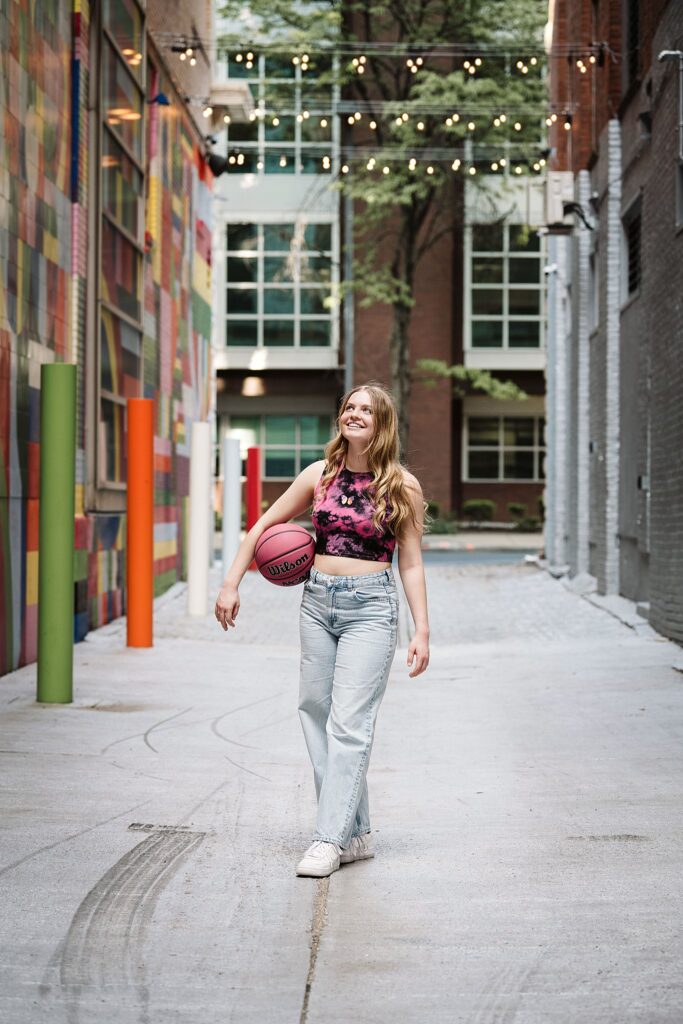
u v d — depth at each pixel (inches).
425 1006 143.9
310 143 1701.5
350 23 1550.2
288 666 456.1
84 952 160.2
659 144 561.6
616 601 686.5
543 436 1822.1
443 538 1517.0
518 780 265.0
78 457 517.3
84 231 510.9
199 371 880.3
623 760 283.7
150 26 668.1
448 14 1461.6
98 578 549.3
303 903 181.0
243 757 288.2
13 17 410.9
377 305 1696.6
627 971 154.0
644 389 623.8
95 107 523.2
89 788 252.7
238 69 1560.0
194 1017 140.4
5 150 401.1
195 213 855.1
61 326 476.1
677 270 512.7
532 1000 145.4
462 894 185.6
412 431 1716.3
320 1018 140.4
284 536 201.0
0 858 201.8
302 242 1718.8
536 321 1710.1
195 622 613.0
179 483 798.5
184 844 212.2
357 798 197.5
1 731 311.9
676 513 505.0
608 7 713.6
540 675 426.9
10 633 406.9
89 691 382.3
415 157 1487.5
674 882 190.9
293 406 1775.3
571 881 191.8
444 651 516.7
